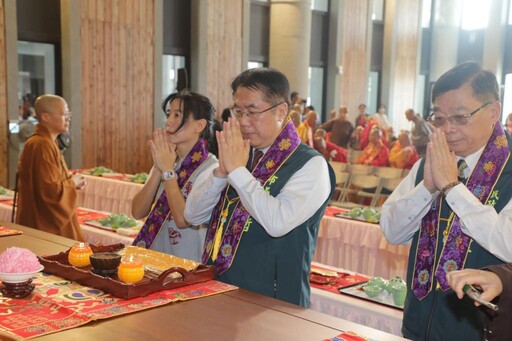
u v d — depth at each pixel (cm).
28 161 328
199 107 220
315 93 1274
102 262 145
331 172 175
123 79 877
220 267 171
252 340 114
